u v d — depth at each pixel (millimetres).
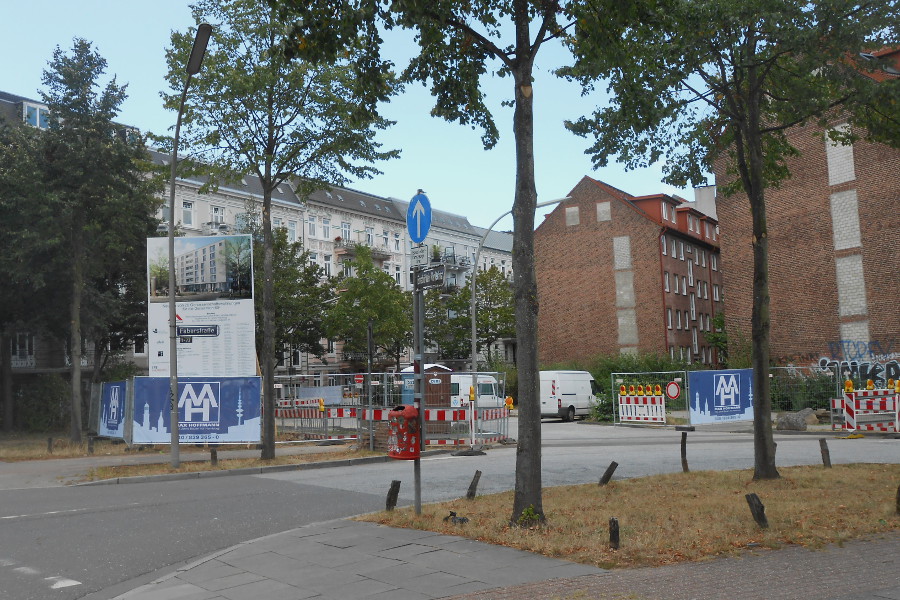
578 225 56688
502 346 69250
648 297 53781
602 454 17922
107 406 22781
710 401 26859
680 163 14516
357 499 11930
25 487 14555
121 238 29250
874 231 35812
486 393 24906
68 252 27141
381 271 50188
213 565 7574
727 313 41906
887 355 35219
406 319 50531
